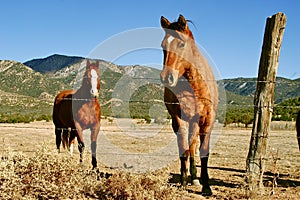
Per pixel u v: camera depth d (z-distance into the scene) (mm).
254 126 7027
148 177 6145
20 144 14586
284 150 15188
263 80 7004
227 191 7258
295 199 6574
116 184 6086
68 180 6035
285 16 6941
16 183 5586
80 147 9555
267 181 8289
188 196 6723
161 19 7441
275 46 6945
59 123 11586
